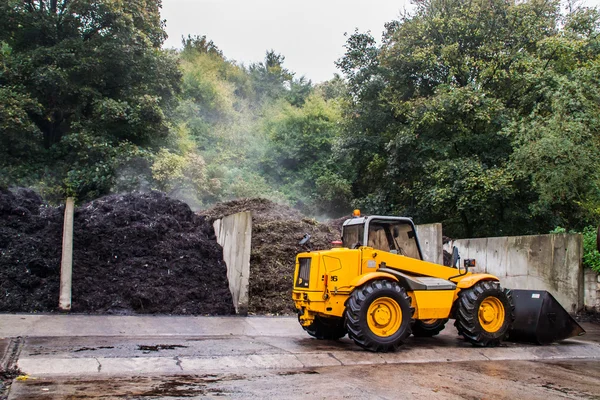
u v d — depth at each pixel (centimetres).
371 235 725
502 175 1530
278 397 420
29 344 570
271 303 961
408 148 1834
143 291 866
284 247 1119
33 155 1784
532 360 665
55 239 934
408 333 654
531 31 1761
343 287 669
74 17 1881
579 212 1462
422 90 1981
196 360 543
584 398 459
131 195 1145
